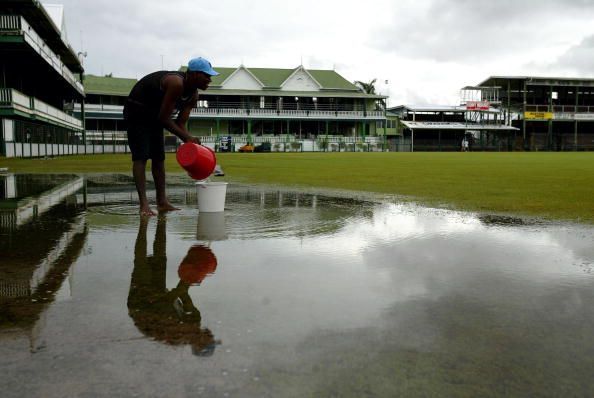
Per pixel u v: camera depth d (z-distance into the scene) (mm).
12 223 4137
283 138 56844
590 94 66938
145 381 1319
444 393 1271
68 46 33562
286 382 1318
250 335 1627
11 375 1352
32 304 1951
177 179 10156
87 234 3578
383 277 2396
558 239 3441
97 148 46812
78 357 1457
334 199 6180
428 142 61062
